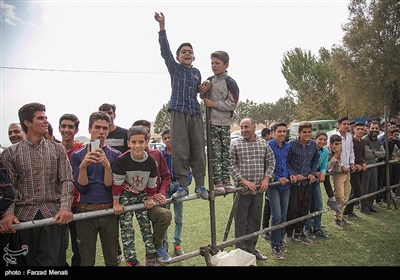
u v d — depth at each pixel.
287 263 4.27
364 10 26.08
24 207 2.60
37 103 2.70
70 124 3.79
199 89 3.45
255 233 3.99
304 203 5.06
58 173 2.77
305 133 4.83
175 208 4.64
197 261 4.37
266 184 4.19
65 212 2.54
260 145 4.30
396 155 7.77
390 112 24.50
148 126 4.44
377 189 7.07
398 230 5.54
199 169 3.42
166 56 3.27
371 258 4.39
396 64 23.53
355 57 25.77
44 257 2.63
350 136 6.18
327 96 32.56
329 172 5.42
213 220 3.53
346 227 5.79
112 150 3.16
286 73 36.03
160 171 3.35
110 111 4.25
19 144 2.68
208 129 3.48
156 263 3.11
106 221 2.91
